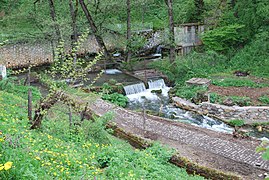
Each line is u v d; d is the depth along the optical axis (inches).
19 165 236.7
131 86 911.7
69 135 433.1
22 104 544.7
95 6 1085.1
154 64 1044.5
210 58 986.1
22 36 1051.3
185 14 1184.8
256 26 1016.9
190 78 933.8
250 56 981.2
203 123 727.1
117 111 735.1
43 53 1144.8
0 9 1166.3
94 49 1230.9
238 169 488.1
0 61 1062.4
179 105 819.4
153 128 644.7
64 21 979.9
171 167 454.0
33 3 1086.4
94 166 337.7
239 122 708.7
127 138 583.5
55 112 509.7
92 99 580.7
